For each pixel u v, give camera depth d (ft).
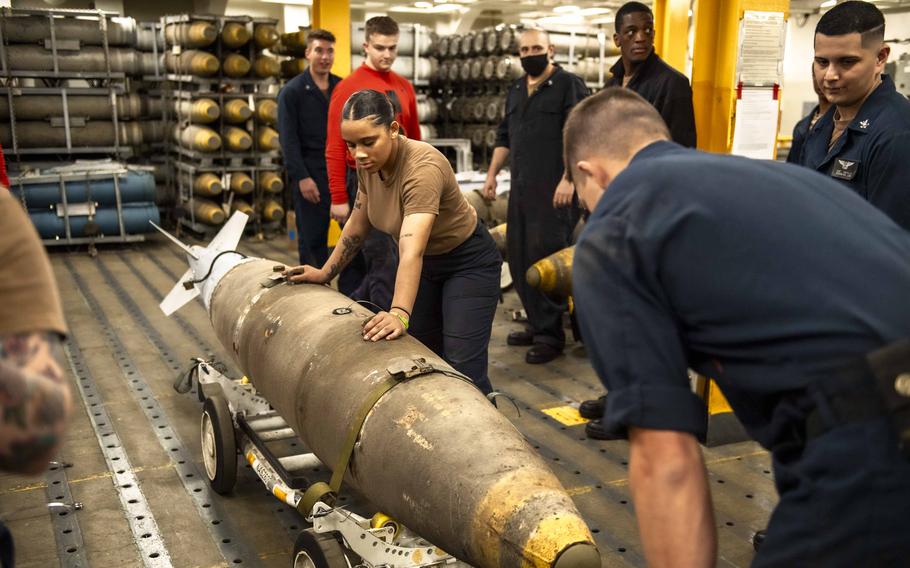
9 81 28.76
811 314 3.90
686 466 4.09
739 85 12.64
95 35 30.12
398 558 6.97
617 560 9.29
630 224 4.17
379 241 13.16
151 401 14.33
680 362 4.18
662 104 12.53
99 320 19.54
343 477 7.64
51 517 10.17
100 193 27.84
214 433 10.45
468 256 10.21
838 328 3.85
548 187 15.93
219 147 29.35
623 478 11.44
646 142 4.83
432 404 7.00
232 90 30.83
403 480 6.73
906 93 42.27
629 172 4.40
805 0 48.39
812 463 3.91
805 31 52.42
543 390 15.15
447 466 6.44
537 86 15.70
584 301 4.30
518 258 16.61
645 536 4.23
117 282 23.80
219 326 10.88
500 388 15.23
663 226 4.10
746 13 12.35
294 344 8.77
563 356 17.29
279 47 32.94
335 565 6.91
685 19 16.22
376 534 7.09
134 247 29.68
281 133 18.17
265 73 30.09
